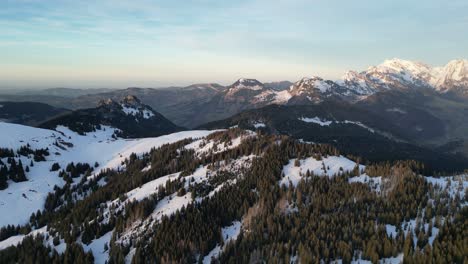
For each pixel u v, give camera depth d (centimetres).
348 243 9119
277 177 13938
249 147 17838
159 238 11019
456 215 9538
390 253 8456
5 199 17388
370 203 11019
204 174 16350
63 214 15950
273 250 9312
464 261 7425
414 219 9994
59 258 10712
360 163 15712
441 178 13850
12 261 10844
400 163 14162
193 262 10075
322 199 11506
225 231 11406
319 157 15075
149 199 14388
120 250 11012
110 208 14875
